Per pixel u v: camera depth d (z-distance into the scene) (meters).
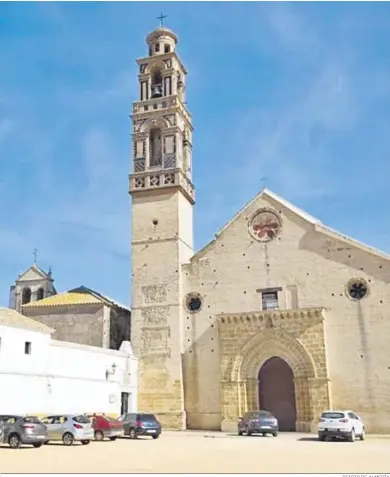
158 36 58.09
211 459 24.27
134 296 50.59
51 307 53.50
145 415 38.28
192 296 49.50
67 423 32.09
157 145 55.22
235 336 46.28
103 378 44.53
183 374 47.88
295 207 52.81
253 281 48.03
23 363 37.53
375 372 43.19
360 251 45.81
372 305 44.47
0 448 28.91
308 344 44.38
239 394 45.12
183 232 52.38
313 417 42.91
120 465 21.95
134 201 53.12
